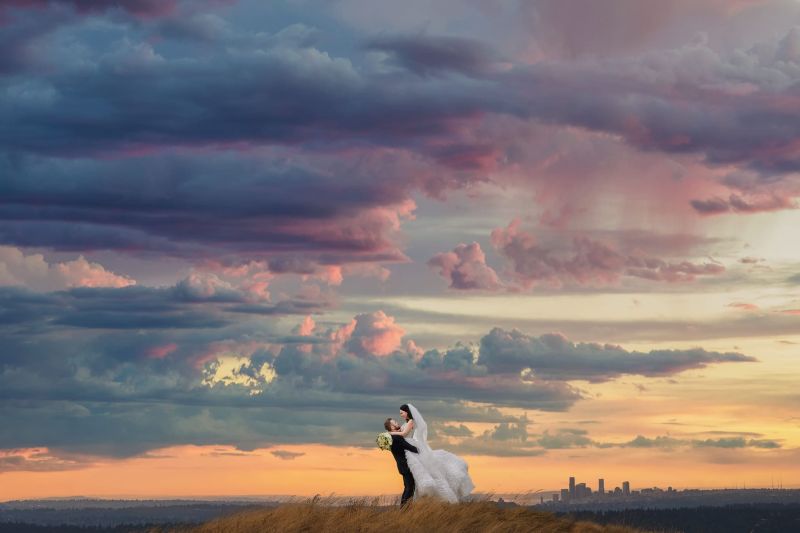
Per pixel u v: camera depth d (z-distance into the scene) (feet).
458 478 69.72
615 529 74.69
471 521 63.93
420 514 63.21
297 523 62.03
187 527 64.90
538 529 67.31
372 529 60.64
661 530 78.38
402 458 68.33
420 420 69.82
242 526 63.41
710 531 270.26
